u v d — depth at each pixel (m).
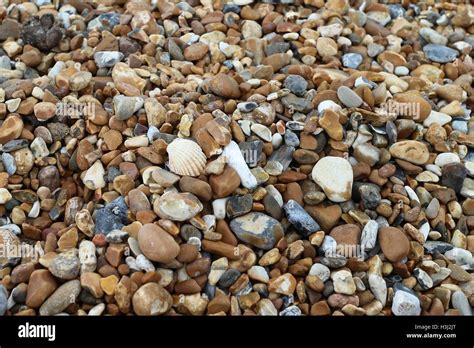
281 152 0.58
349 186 0.56
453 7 0.83
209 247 0.52
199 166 0.54
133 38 0.71
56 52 0.71
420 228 0.56
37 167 0.59
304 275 0.52
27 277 0.50
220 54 0.71
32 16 0.73
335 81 0.65
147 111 0.60
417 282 0.53
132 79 0.65
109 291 0.48
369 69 0.71
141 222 0.52
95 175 0.57
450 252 0.55
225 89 0.62
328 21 0.76
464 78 0.71
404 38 0.77
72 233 0.52
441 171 0.60
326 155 0.59
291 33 0.73
